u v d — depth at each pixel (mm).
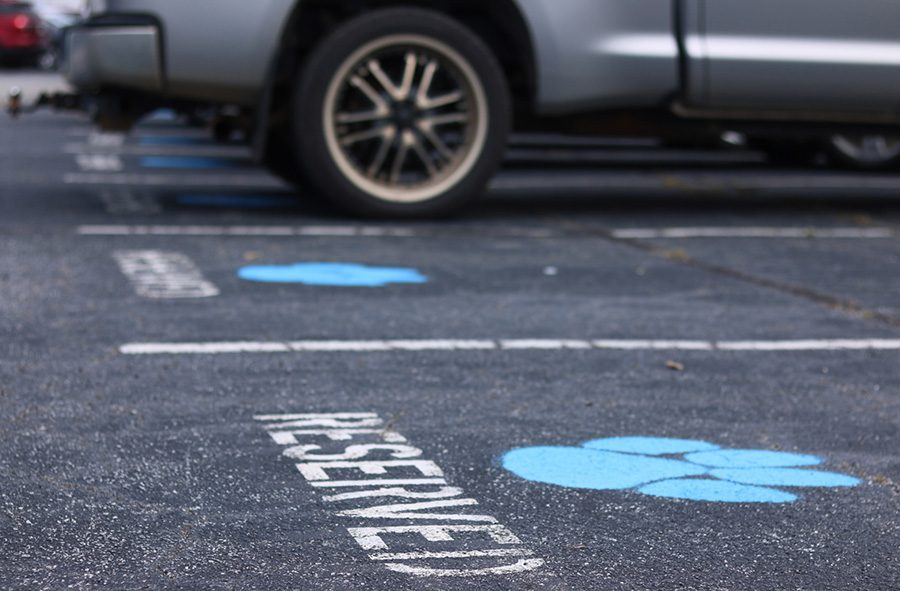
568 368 4258
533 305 5266
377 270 5938
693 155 13234
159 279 5605
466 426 3557
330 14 7492
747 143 12164
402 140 7387
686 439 3496
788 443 3486
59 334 4555
